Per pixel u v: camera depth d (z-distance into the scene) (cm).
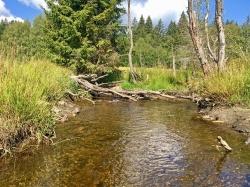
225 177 477
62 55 1655
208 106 979
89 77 1517
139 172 498
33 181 457
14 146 561
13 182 451
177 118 902
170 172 498
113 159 550
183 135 707
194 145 631
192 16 1200
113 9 1691
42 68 919
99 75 1719
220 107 896
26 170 491
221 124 805
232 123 785
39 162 523
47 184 450
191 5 1201
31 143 591
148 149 605
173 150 601
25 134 594
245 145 629
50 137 644
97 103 1185
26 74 690
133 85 1659
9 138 551
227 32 2109
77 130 723
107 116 911
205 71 1162
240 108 834
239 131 729
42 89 689
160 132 732
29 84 643
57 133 687
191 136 697
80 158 549
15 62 700
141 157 562
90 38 1694
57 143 619
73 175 482
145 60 4509
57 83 966
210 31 1981
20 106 572
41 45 1573
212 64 1245
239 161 541
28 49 847
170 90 1489
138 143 643
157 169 510
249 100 837
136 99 1330
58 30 1677
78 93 1191
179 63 2752
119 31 1819
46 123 634
